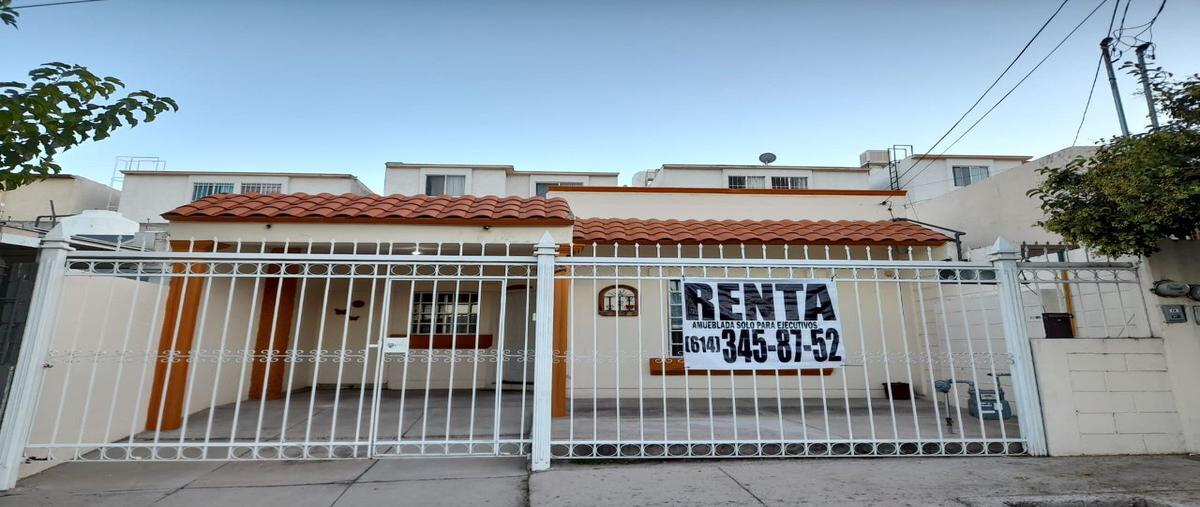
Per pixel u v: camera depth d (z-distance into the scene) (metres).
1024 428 5.01
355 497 3.91
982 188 11.19
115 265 4.57
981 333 7.09
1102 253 5.15
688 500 3.80
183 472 4.50
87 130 3.71
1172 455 4.93
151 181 21.14
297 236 6.45
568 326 6.70
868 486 4.09
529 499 3.83
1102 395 5.07
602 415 6.83
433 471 4.54
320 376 9.84
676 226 8.96
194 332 6.45
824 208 10.69
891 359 8.70
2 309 4.39
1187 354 5.14
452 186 23.02
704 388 8.39
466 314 10.20
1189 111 4.70
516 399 8.65
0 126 3.19
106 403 5.35
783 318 5.04
